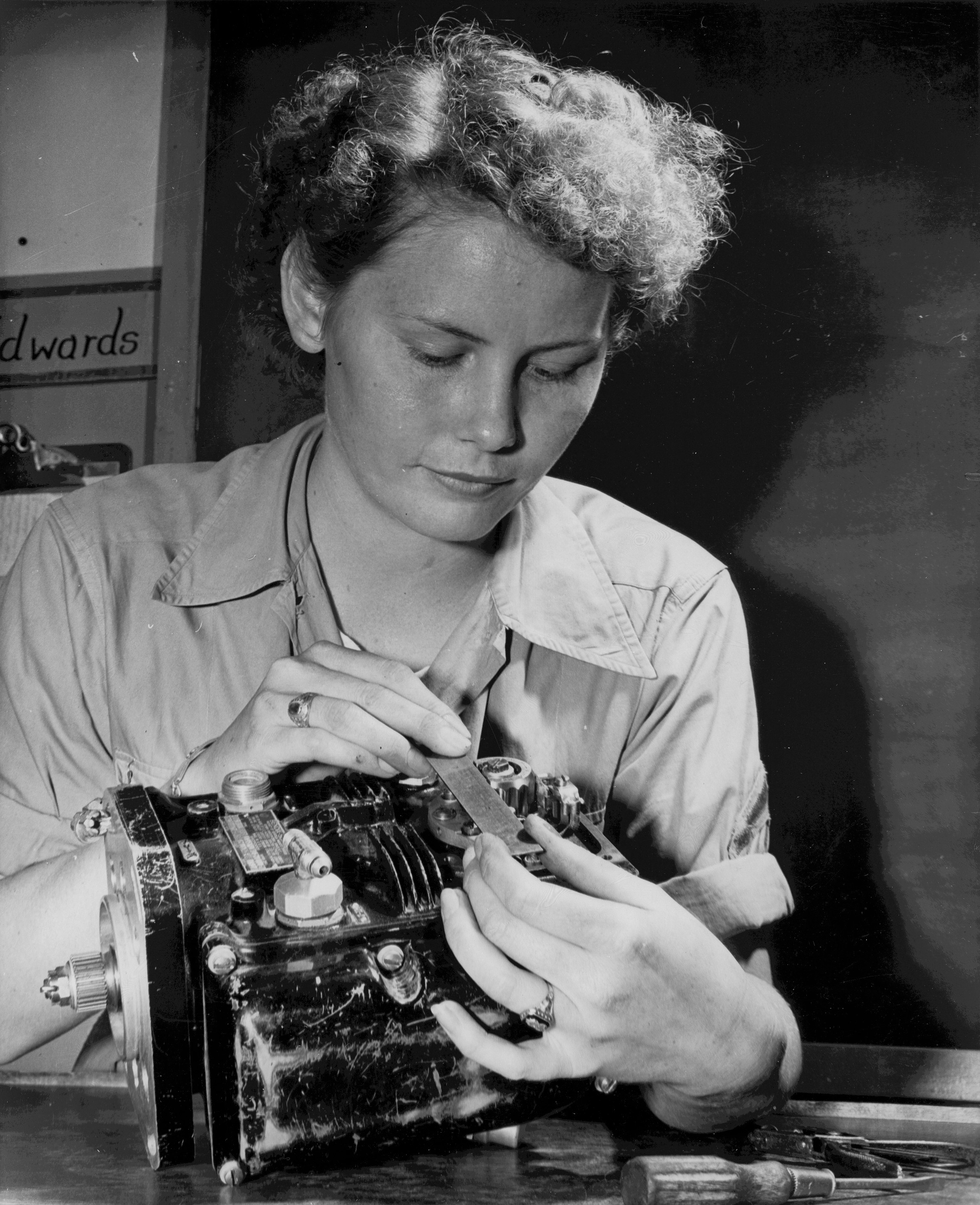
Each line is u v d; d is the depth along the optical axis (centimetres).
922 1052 142
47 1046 120
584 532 126
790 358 167
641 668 119
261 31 159
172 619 121
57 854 116
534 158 80
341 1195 66
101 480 140
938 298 165
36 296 166
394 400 86
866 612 169
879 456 168
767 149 164
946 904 169
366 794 82
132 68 161
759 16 160
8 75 162
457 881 76
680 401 169
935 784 168
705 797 123
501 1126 74
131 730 120
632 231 84
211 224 163
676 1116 87
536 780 86
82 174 163
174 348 165
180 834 76
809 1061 142
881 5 160
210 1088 66
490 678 119
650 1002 75
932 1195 74
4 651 121
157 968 67
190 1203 64
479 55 95
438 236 80
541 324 82
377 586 118
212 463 130
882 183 164
